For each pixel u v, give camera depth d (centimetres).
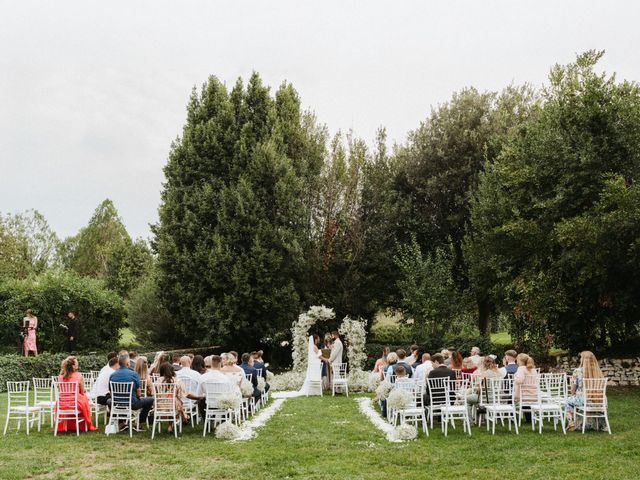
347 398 1753
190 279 2548
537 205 1841
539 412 1121
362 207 2895
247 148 2700
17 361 1933
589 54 1931
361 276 2811
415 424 1159
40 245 4450
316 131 2988
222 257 2475
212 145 2655
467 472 832
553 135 1853
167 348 2717
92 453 963
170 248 2538
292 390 2028
